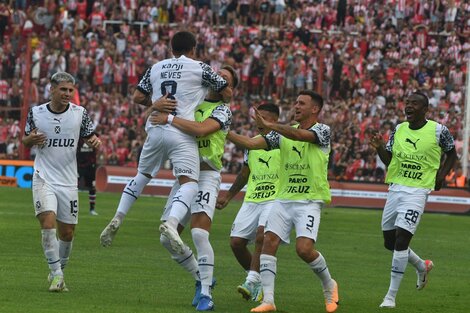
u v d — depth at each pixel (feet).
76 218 57.21
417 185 59.77
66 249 57.98
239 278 67.36
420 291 65.21
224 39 192.75
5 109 167.53
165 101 50.47
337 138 170.09
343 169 166.40
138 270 68.49
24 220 101.96
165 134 50.83
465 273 76.89
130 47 188.96
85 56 186.39
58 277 55.88
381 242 98.17
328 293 53.62
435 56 192.24
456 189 150.61
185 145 50.83
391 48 191.62
